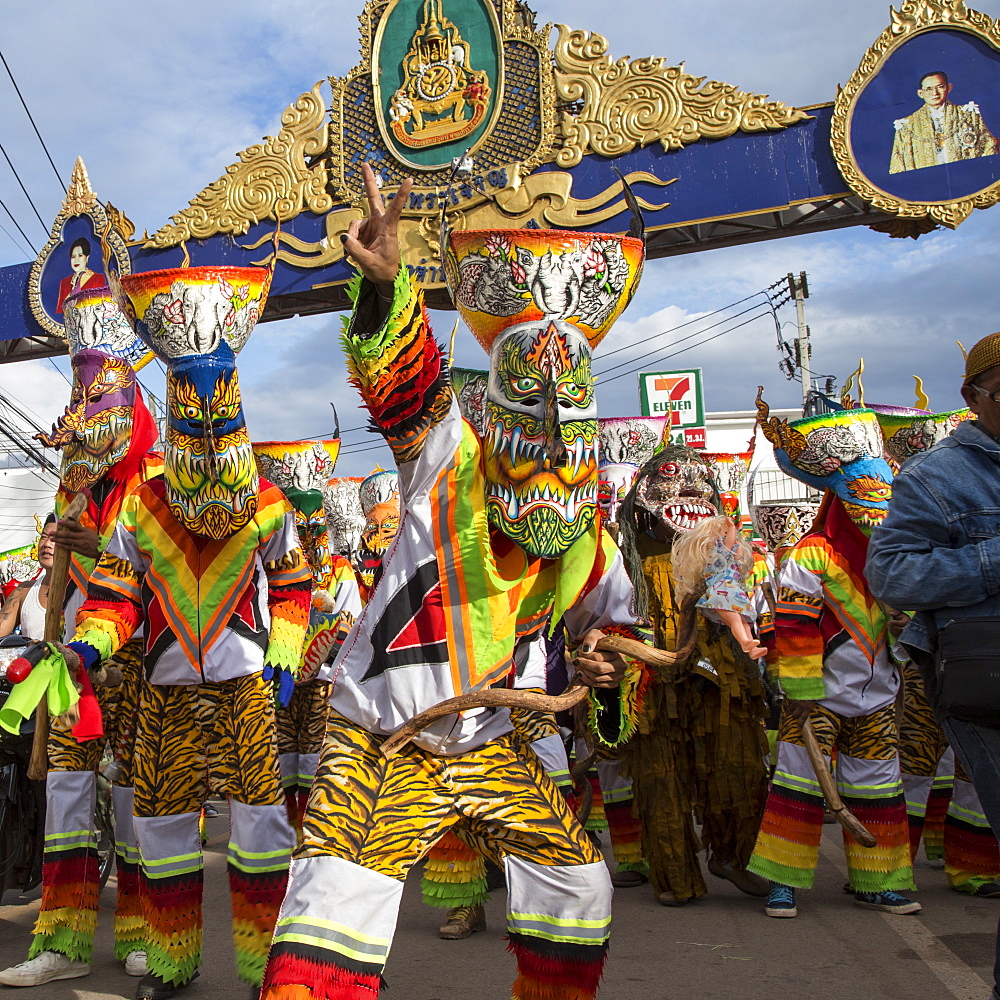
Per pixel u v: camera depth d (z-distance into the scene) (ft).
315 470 19.85
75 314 14.38
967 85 31.14
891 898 15.57
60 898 12.93
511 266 8.09
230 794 11.72
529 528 7.89
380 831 7.56
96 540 13.24
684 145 34.63
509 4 36.37
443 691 7.92
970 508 9.11
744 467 27.22
